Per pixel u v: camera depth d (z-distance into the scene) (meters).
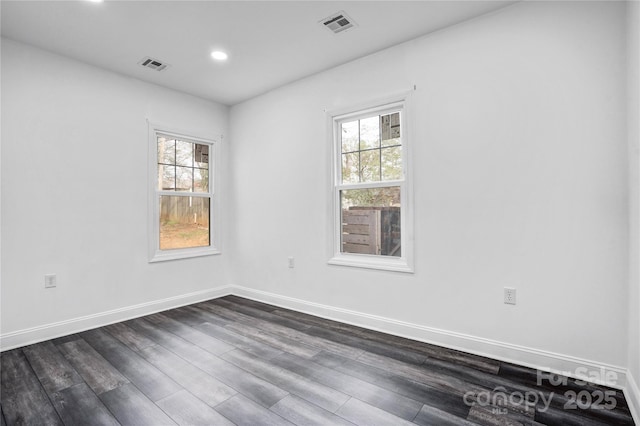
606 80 2.09
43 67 2.96
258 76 3.60
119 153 3.44
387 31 2.76
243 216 4.30
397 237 3.07
